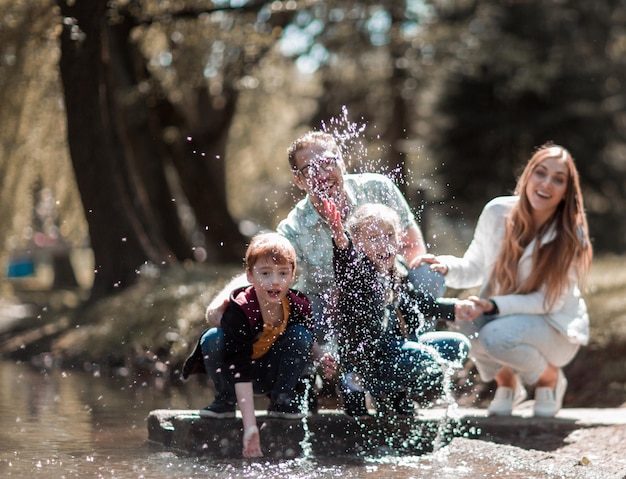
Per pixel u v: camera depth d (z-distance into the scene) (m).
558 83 21.38
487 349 5.11
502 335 5.05
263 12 14.56
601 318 8.12
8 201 13.88
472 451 4.64
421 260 4.94
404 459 4.57
